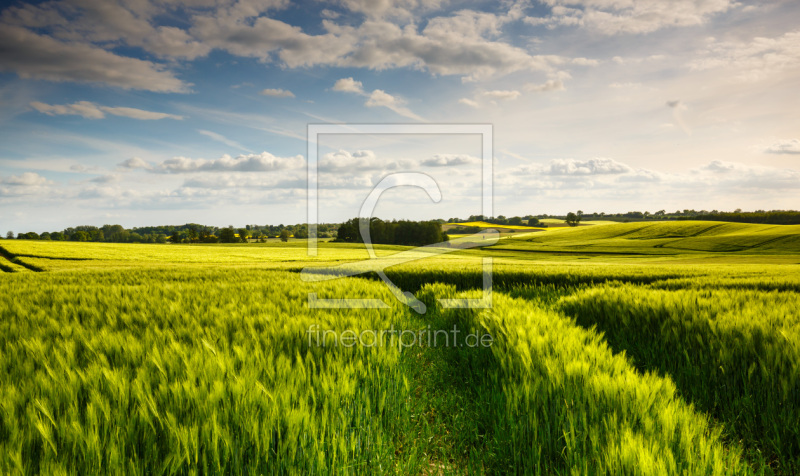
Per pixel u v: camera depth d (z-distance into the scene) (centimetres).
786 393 337
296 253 4506
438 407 378
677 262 3822
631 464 214
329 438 257
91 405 245
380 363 398
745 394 363
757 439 328
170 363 327
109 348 380
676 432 256
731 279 1294
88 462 212
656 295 725
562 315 694
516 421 297
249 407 262
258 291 856
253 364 339
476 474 269
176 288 906
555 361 359
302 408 266
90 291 852
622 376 327
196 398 265
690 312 578
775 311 561
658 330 550
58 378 297
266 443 232
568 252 5191
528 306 714
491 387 378
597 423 261
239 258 3953
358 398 315
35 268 2914
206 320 529
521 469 269
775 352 405
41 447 226
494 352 427
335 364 363
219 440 234
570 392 304
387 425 319
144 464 216
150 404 252
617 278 1488
